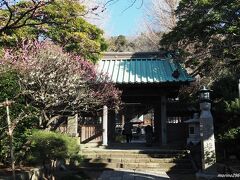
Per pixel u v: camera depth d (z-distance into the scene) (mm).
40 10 5152
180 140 20359
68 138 11555
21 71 13094
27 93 12586
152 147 20047
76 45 17203
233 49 18312
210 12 18172
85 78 15875
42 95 13406
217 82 17562
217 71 20812
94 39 19047
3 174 9906
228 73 20406
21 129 11508
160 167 15961
